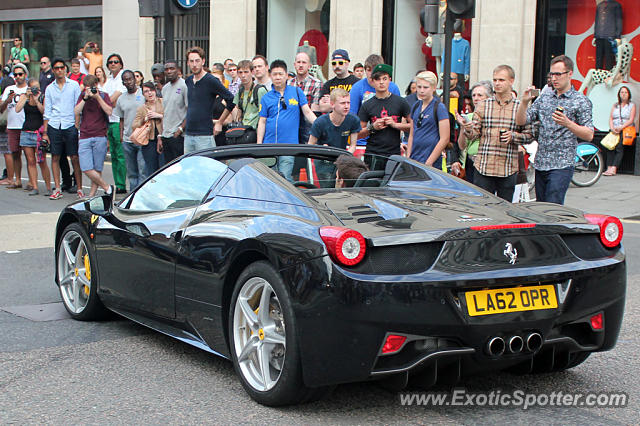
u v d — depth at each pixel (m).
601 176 14.65
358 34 16.91
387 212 3.98
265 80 9.96
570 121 6.95
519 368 4.07
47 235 9.23
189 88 10.09
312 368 3.55
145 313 4.89
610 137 14.71
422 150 7.89
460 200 4.36
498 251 3.66
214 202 4.45
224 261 4.07
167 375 4.39
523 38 15.16
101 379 4.32
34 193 13.25
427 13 10.02
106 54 21.42
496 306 3.60
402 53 16.59
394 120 7.97
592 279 3.82
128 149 12.34
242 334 4.04
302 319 3.55
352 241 3.46
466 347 3.60
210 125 10.14
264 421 3.67
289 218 3.86
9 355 4.76
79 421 3.69
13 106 13.60
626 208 11.84
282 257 3.66
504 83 7.23
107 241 5.19
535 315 3.67
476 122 7.43
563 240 3.87
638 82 14.82
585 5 15.12
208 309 4.24
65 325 5.50
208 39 19.64
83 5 22.80
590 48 15.17
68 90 12.69
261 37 18.45
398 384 3.67
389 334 3.46
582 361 4.20
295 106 8.70
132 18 20.88
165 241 4.59
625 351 4.88
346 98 7.45
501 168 7.35
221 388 4.16
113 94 13.94
